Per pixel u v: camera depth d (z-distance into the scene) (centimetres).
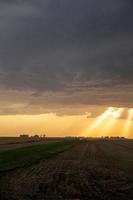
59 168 4731
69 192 2770
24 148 9069
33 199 2450
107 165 5234
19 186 3044
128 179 3594
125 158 6831
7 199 2439
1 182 3278
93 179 3581
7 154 6475
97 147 12612
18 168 4647
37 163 5522
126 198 2538
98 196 2611
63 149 10481
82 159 6488
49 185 3131
